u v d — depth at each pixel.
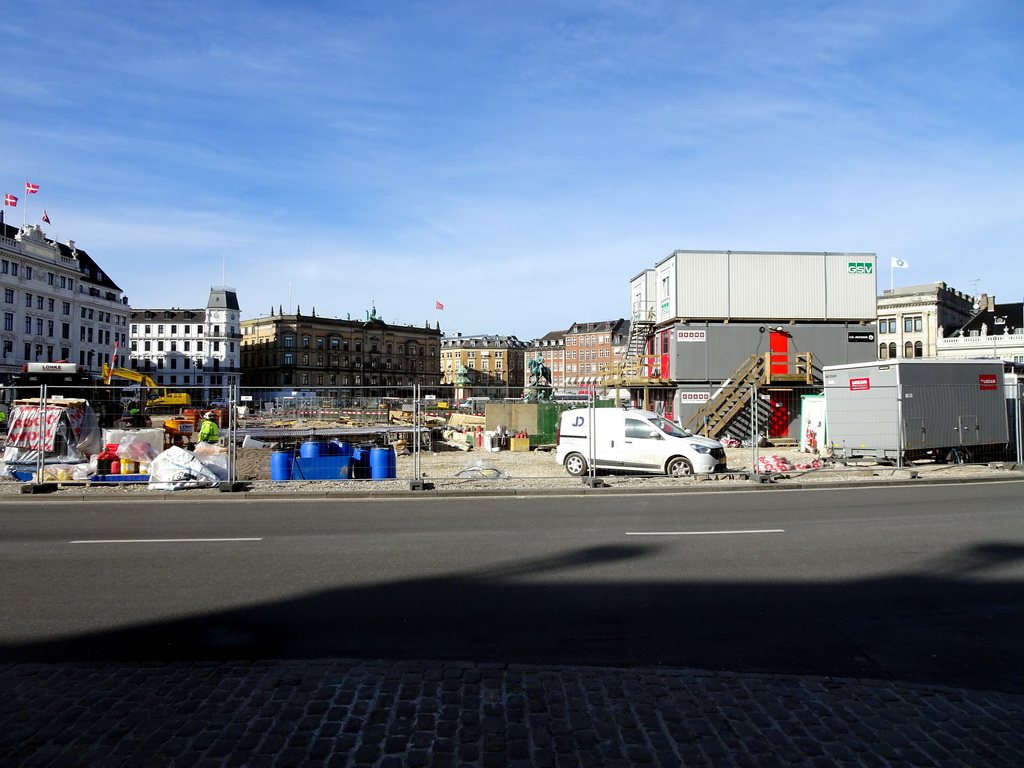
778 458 18.16
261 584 7.19
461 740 3.83
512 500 13.65
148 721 4.04
